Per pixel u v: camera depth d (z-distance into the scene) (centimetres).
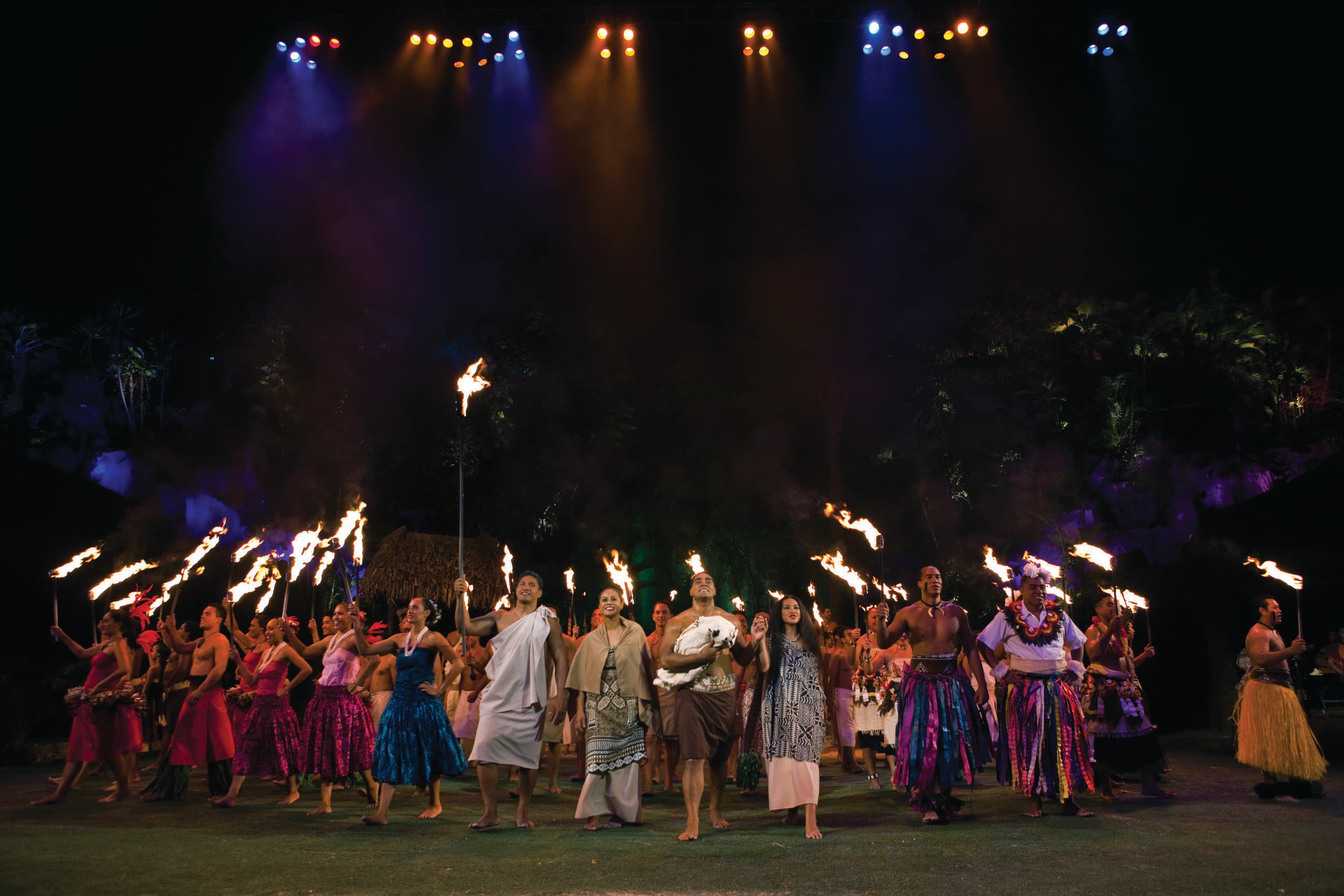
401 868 540
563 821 718
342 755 759
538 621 709
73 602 1680
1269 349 1944
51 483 1795
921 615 706
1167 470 1839
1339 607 1517
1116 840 601
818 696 661
